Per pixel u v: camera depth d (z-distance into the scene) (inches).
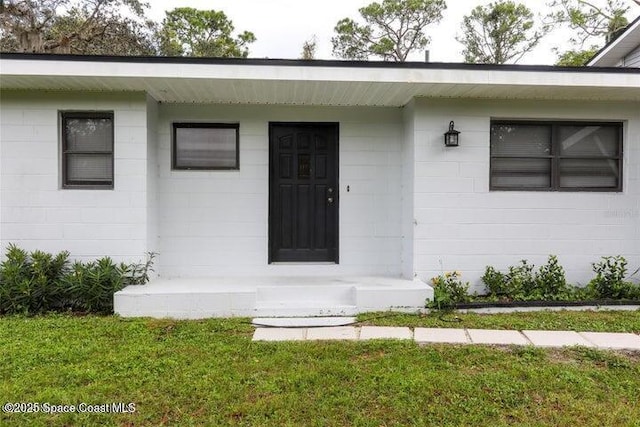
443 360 137.6
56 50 565.9
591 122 224.8
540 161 224.2
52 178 205.6
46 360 133.8
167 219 230.4
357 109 236.7
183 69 183.9
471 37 830.5
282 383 120.6
